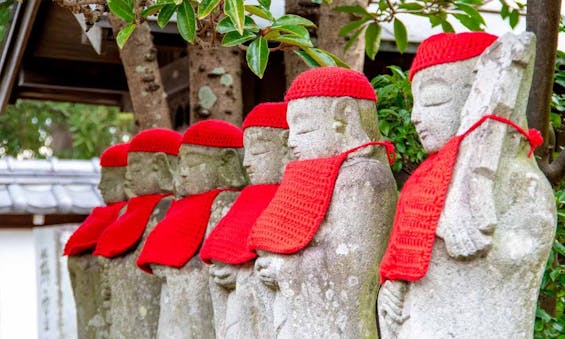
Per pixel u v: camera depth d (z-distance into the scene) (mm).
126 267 5309
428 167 3195
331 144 3727
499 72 3018
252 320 4152
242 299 4172
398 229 3209
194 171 4832
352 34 5801
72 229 8578
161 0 4090
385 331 3287
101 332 5910
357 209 3605
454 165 3078
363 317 3627
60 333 8375
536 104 4328
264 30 4250
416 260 3090
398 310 3193
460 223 2979
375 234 3619
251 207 4270
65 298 8445
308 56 4484
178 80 7391
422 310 3090
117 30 5664
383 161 3799
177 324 4707
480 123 3018
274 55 6703
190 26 4109
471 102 3084
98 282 5961
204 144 4824
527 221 3020
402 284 3172
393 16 5285
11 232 8352
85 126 13789
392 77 5305
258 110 4340
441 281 3055
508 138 3037
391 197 3664
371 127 3807
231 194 4762
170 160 5430
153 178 5410
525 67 3020
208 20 4590
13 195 8070
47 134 14938
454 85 3199
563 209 4625
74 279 6121
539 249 3021
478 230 2955
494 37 3234
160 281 5195
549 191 3090
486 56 3080
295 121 3799
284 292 3727
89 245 5984
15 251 8359
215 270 4316
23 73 7969
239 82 6133
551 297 4625
